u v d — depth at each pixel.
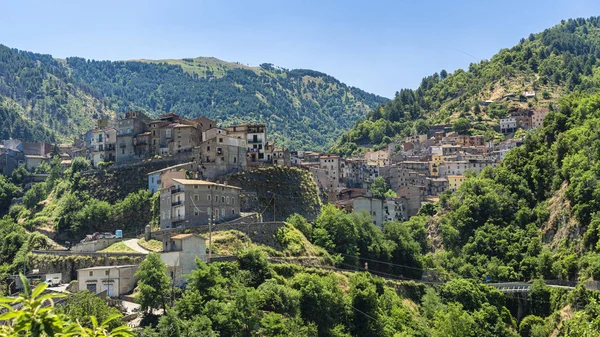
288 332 147.75
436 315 194.62
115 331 32.16
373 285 184.50
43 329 29.72
